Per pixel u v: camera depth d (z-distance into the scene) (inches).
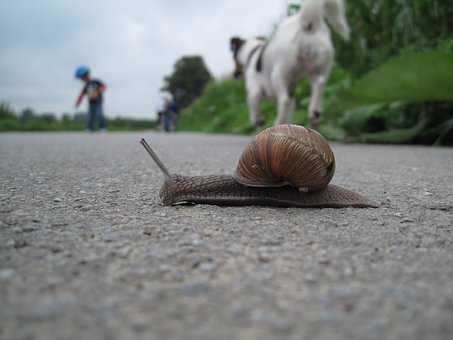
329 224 5.0
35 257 3.7
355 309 2.8
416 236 4.5
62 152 14.4
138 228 4.7
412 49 18.3
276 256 3.8
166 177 6.1
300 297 3.0
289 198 5.9
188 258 3.7
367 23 19.9
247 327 2.6
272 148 5.7
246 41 20.4
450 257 3.9
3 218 5.0
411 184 8.1
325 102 21.0
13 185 7.4
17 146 17.2
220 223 5.0
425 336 2.5
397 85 16.1
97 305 2.8
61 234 4.4
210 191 6.0
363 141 18.4
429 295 3.0
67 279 3.2
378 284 3.2
